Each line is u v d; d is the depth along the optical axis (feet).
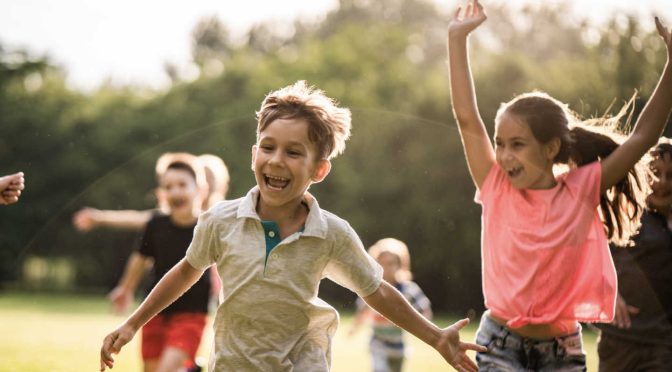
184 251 10.74
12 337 12.17
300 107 6.99
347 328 16.96
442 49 66.85
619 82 41.34
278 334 6.73
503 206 8.54
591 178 8.52
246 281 6.65
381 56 59.06
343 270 7.01
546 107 8.55
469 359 7.06
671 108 8.64
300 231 6.82
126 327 7.02
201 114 54.75
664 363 9.39
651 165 9.36
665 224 9.39
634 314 9.45
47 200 53.78
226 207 6.93
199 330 10.10
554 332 7.95
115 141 56.13
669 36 8.63
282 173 6.82
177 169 11.53
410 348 13.83
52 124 58.39
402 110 38.70
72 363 9.93
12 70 67.10
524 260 8.13
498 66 41.65
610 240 8.94
